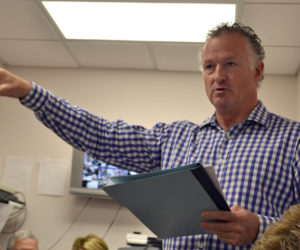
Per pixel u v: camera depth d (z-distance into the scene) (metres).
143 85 3.96
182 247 1.19
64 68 4.06
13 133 3.96
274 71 3.79
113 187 1.01
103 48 3.58
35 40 3.52
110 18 3.06
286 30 3.05
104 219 3.71
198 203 0.96
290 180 1.16
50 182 3.83
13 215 3.76
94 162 3.74
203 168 0.88
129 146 1.36
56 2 2.89
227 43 1.27
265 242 0.66
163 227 1.12
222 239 1.00
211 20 2.97
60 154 3.89
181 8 2.86
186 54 3.57
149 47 3.50
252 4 2.75
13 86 1.23
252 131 1.25
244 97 1.27
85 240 3.18
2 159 3.91
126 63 3.87
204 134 1.33
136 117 3.90
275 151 1.19
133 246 3.23
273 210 1.14
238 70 1.25
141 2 2.81
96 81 4.01
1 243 3.69
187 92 3.91
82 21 3.14
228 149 1.24
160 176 0.92
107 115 3.93
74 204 3.77
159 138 1.36
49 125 1.32
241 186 1.17
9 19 3.18
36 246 3.29
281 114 3.76
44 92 1.27
